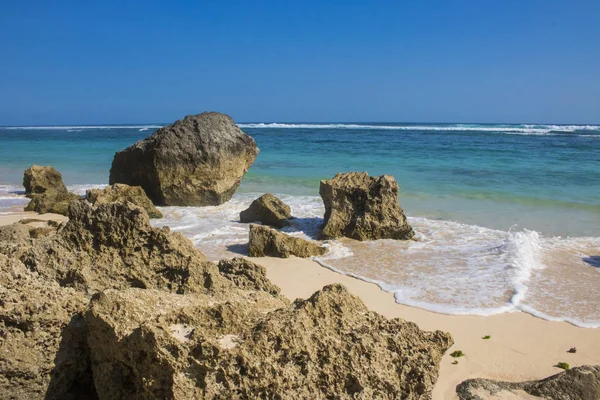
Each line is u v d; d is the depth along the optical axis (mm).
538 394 5941
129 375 4488
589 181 23141
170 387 3988
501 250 12125
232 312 4508
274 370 4137
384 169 28438
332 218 14031
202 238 13625
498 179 24047
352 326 4625
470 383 6195
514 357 7098
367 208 13867
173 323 4402
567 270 10945
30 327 4680
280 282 10203
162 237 6043
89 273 5793
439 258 11836
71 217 6008
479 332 7914
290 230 14844
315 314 4555
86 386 5086
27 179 20500
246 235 13984
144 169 19062
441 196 19938
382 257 11984
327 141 56250
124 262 5945
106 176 27531
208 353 4047
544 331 7961
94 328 4598
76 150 45125
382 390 4418
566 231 14516
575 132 73875
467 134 70562
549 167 28391
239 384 4035
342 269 11078
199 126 19188
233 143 19422
